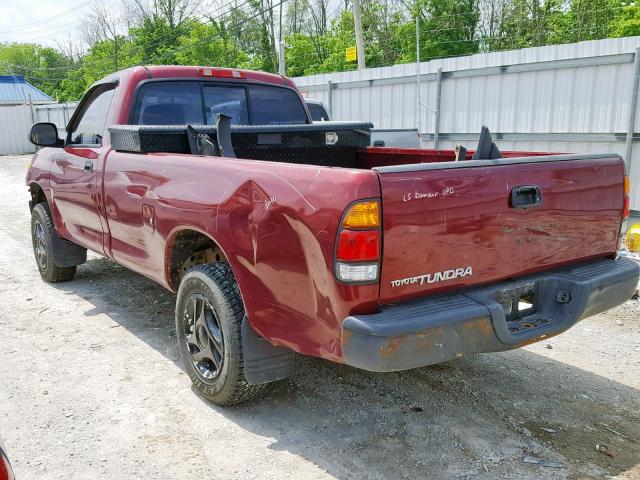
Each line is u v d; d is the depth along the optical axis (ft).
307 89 42.83
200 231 11.09
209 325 11.37
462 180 8.96
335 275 8.38
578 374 13.33
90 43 215.10
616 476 9.45
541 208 9.99
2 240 28.32
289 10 171.42
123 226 14.08
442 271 8.99
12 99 130.62
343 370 13.42
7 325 16.19
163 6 172.35
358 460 9.88
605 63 27.48
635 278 11.24
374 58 142.61
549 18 128.98
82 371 13.24
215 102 16.47
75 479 9.38
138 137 12.96
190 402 11.85
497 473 9.50
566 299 10.31
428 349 8.49
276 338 9.84
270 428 10.91
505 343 9.27
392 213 8.32
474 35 137.49
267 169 9.77
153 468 9.68
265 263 9.68
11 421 11.09
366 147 17.01
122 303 18.10
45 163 18.81
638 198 27.04
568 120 29.30
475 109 33.22
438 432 10.75
